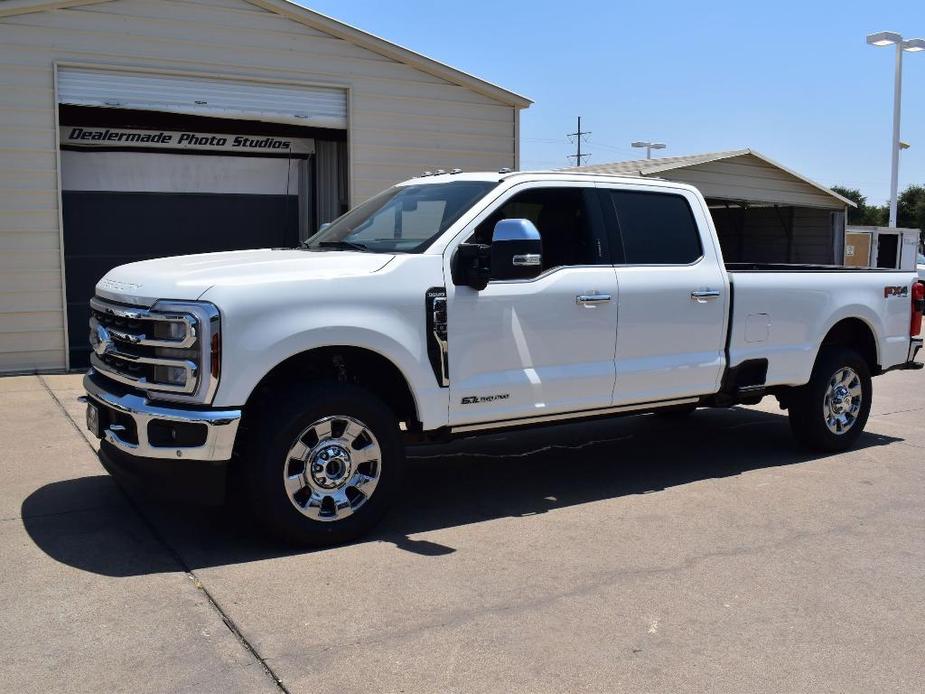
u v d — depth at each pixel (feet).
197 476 14.76
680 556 15.79
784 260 76.23
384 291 16.08
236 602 13.39
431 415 16.72
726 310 20.92
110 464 16.12
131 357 15.20
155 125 39.78
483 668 11.55
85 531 16.37
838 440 23.84
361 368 17.12
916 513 18.56
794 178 65.57
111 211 39.88
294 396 15.24
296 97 38.34
